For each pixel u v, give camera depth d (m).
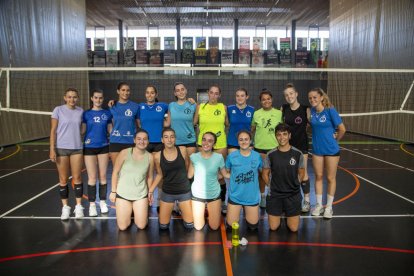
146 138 3.85
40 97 13.23
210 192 3.87
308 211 4.57
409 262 3.16
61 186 4.23
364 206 4.80
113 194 3.95
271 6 21.03
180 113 4.45
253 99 21.66
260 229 3.97
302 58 22.45
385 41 13.34
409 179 6.45
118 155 4.01
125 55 22.27
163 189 3.87
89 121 4.26
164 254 3.32
